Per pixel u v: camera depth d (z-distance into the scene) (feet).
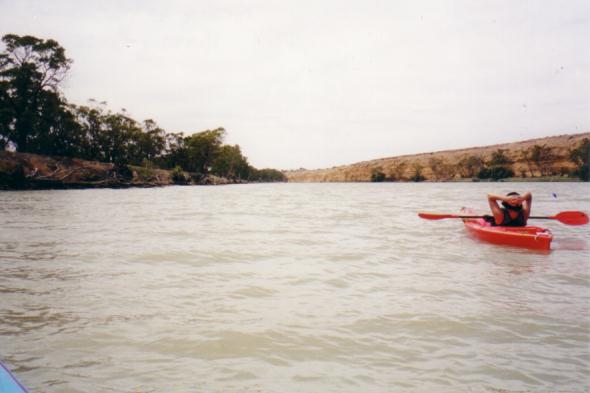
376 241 30.73
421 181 403.34
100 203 77.25
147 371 10.54
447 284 18.60
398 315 14.52
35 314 14.52
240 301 16.11
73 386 9.77
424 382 10.04
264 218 48.55
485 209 60.80
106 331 13.03
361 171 498.28
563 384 9.91
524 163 337.93
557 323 13.69
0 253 25.54
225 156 334.44
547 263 23.04
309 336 12.73
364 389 9.73
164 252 25.94
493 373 10.46
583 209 59.72
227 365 10.89
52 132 176.35
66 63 169.27
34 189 142.92
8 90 162.40
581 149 279.90
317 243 29.68
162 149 282.77
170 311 14.90
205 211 59.11
